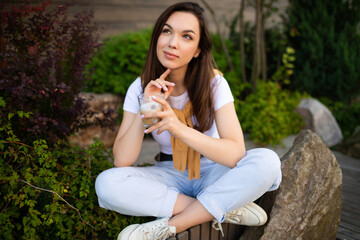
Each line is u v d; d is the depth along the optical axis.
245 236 1.93
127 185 1.68
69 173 1.94
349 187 3.10
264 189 1.66
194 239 1.72
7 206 1.73
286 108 4.43
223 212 1.65
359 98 5.43
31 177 1.70
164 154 2.03
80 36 2.44
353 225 2.39
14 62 2.09
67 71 2.39
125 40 4.34
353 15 4.81
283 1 7.83
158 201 1.70
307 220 1.95
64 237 1.76
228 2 7.25
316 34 4.72
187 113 1.88
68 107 2.39
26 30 2.15
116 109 4.02
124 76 4.14
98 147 2.27
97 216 1.92
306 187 1.94
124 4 5.80
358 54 4.81
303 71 4.80
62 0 2.46
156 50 1.84
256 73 4.66
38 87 2.05
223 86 1.88
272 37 5.11
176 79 1.88
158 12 6.36
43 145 1.82
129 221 1.92
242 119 4.44
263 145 4.03
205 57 1.84
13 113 1.88
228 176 1.67
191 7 1.74
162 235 1.64
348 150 4.08
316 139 2.03
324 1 4.84
